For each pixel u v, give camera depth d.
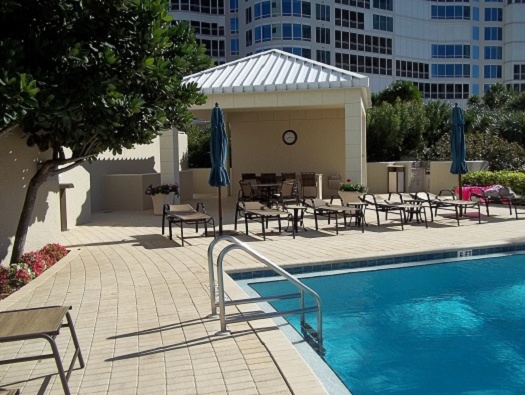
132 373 4.34
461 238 10.71
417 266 9.01
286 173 19.97
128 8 7.36
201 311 6.04
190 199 20.91
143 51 7.50
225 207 17.70
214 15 50.66
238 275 8.20
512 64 55.66
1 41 6.24
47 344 5.11
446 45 55.44
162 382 4.14
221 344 4.95
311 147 21.02
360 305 7.07
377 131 25.38
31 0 6.93
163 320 5.73
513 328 6.16
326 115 20.78
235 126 21.44
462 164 14.56
